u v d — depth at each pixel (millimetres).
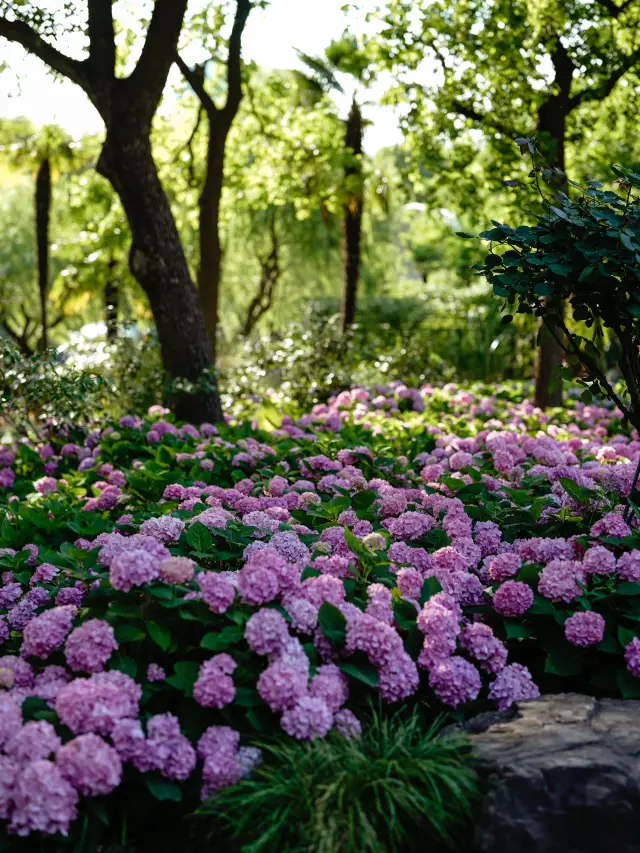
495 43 11000
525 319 12414
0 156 17906
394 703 3094
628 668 3148
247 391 12102
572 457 5840
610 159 13734
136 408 9586
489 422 8680
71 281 18828
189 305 9000
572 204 3920
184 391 8883
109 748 2523
